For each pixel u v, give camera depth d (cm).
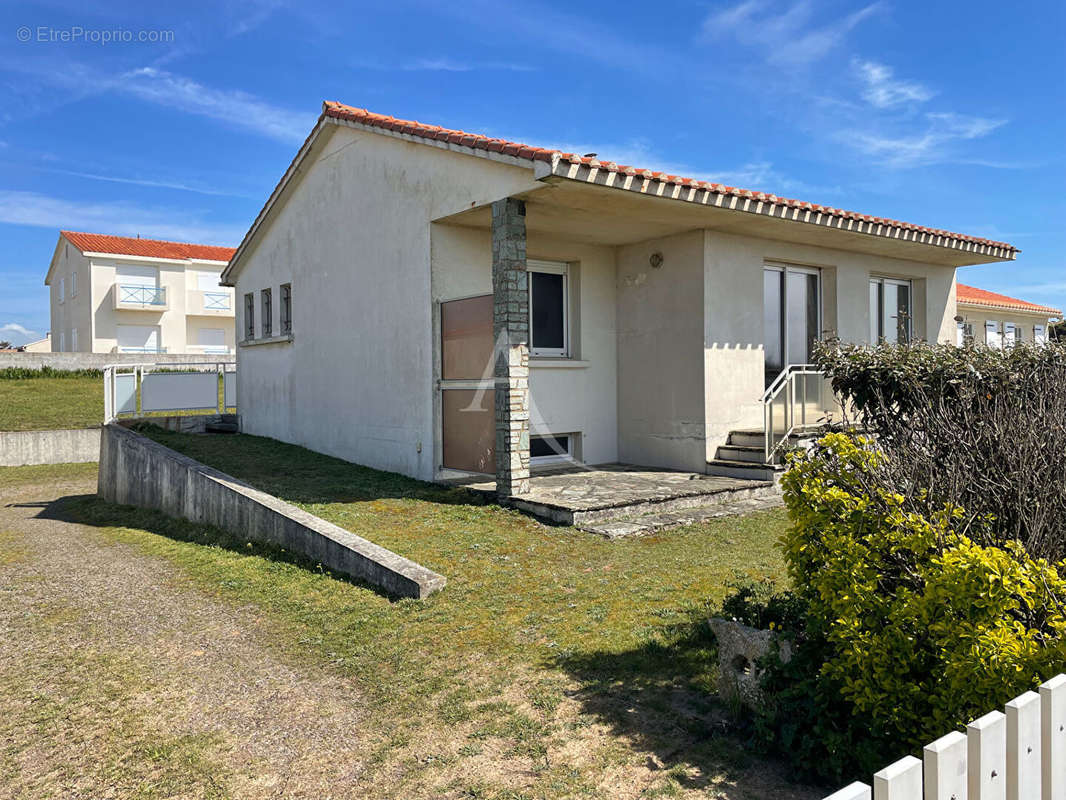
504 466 827
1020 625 273
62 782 346
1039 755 218
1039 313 2519
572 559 638
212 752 368
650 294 1066
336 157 1167
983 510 379
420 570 580
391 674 441
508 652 456
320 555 679
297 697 425
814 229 984
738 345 1028
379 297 1063
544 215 893
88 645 527
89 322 3822
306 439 1280
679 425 1030
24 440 1788
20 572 765
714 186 822
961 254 1197
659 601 529
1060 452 380
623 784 314
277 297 1387
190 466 992
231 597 619
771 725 332
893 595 309
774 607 402
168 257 4000
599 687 403
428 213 945
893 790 186
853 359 534
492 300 869
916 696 287
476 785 321
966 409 425
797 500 354
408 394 1006
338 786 332
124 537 947
